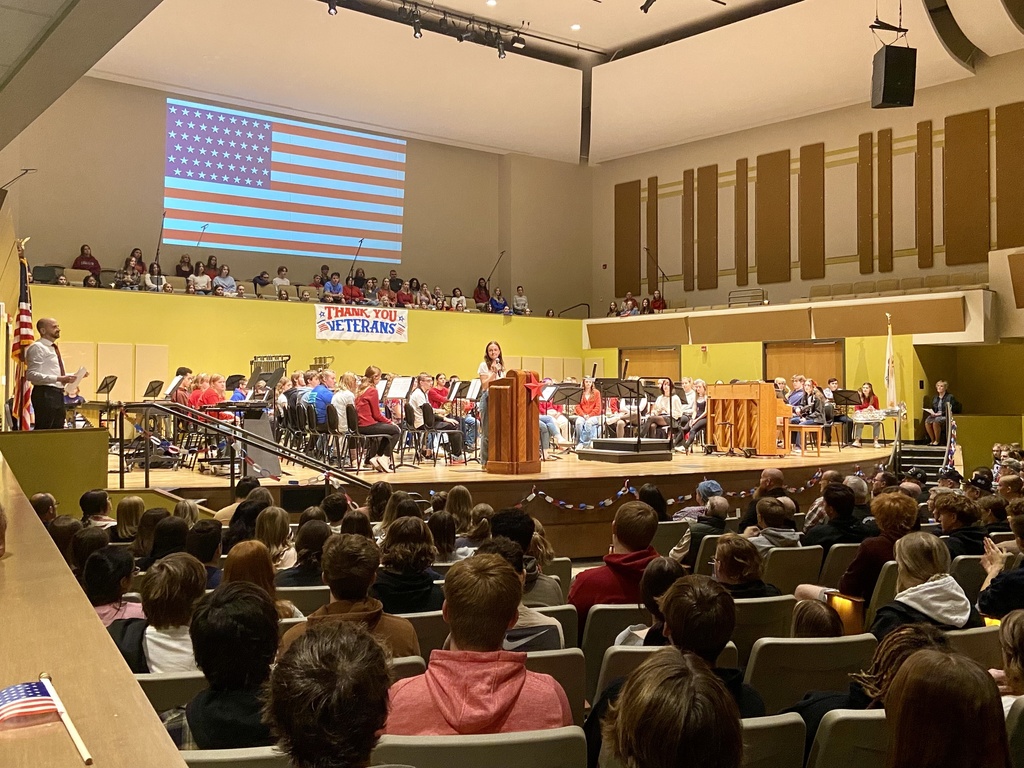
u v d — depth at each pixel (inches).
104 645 79.6
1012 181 729.6
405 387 480.1
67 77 225.5
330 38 701.9
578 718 122.5
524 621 138.6
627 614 156.3
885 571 183.8
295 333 743.1
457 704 89.6
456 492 238.7
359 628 62.6
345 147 863.7
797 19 687.7
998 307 703.7
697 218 929.5
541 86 812.0
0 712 60.2
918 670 65.1
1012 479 267.3
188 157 780.0
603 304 1005.2
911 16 658.2
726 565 163.9
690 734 55.4
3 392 448.8
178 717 87.8
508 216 956.6
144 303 676.7
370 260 880.9
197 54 703.1
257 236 813.9
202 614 83.4
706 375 849.5
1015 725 92.1
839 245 832.3
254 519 217.6
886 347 738.2
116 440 514.9
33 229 711.1
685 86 798.5
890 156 800.3
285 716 56.7
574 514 370.0
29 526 153.8
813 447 655.1
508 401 382.6
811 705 105.4
